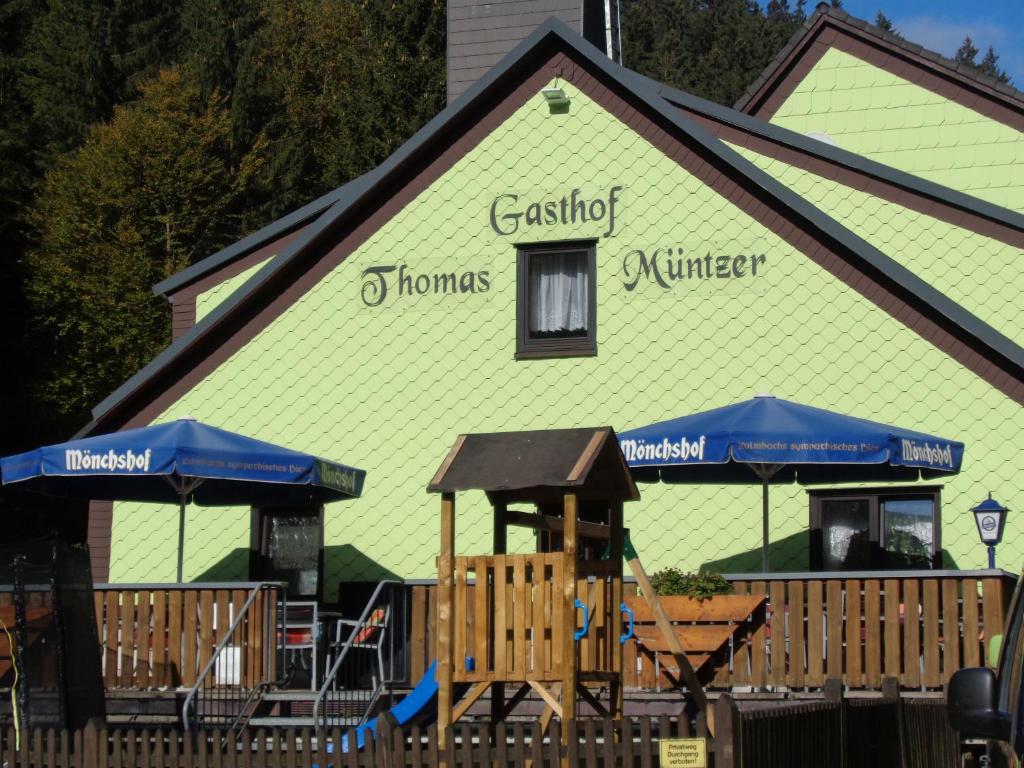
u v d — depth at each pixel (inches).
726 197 726.5
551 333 745.6
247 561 765.9
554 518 463.8
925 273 743.1
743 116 781.3
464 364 752.3
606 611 457.4
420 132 761.0
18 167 1744.6
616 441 442.3
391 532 749.9
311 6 2242.9
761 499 701.3
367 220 775.7
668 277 729.6
